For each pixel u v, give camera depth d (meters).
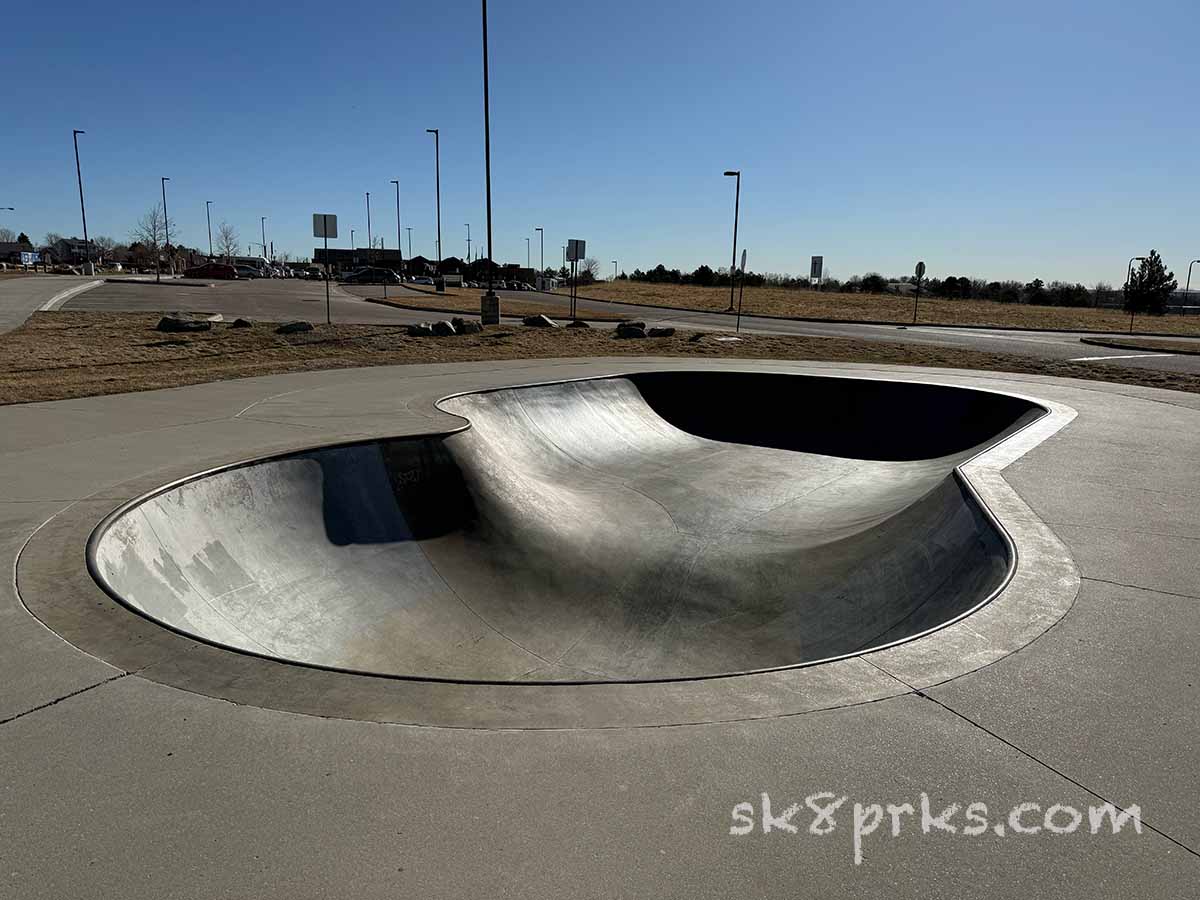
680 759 2.83
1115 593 4.61
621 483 11.02
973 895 2.19
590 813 2.51
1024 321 36.38
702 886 2.19
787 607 7.09
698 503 10.22
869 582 6.97
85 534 5.03
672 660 6.50
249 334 18.95
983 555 5.90
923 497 8.52
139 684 3.30
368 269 60.88
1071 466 8.12
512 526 8.37
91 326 19.55
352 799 2.56
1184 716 3.23
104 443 8.00
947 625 4.12
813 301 49.00
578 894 2.15
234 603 5.89
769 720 3.12
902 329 29.69
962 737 3.03
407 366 15.93
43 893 2.12
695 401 15.14
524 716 3.11
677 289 64.19
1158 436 9.90
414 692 3.29
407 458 8.33
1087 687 3.46
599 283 78.19
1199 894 2.21
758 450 13.45
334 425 9.23
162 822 2.44
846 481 11.50
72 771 2.70
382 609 6.61
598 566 8.08
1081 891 2.22
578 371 15.40
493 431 11.45
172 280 45.84
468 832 2.41
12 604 4.04
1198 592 4.64
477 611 7.00
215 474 6.66
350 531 7.38
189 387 12.45
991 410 13.31
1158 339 27.27
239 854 2.29
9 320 20.36
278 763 2.76
